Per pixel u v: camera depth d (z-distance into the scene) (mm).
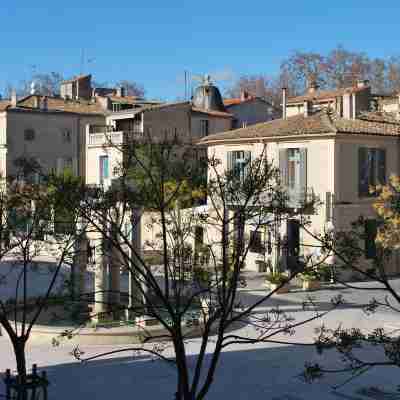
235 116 56781
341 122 35531
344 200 33844
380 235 20984
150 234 30797
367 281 33094
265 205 14047
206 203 28609
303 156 34594
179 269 13625
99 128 47594
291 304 27484
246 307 26359
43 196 15055
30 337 21359
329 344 11148
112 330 20922
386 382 17391
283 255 33312
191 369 18609
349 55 78812
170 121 48062
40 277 34531
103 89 69938
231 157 38438
